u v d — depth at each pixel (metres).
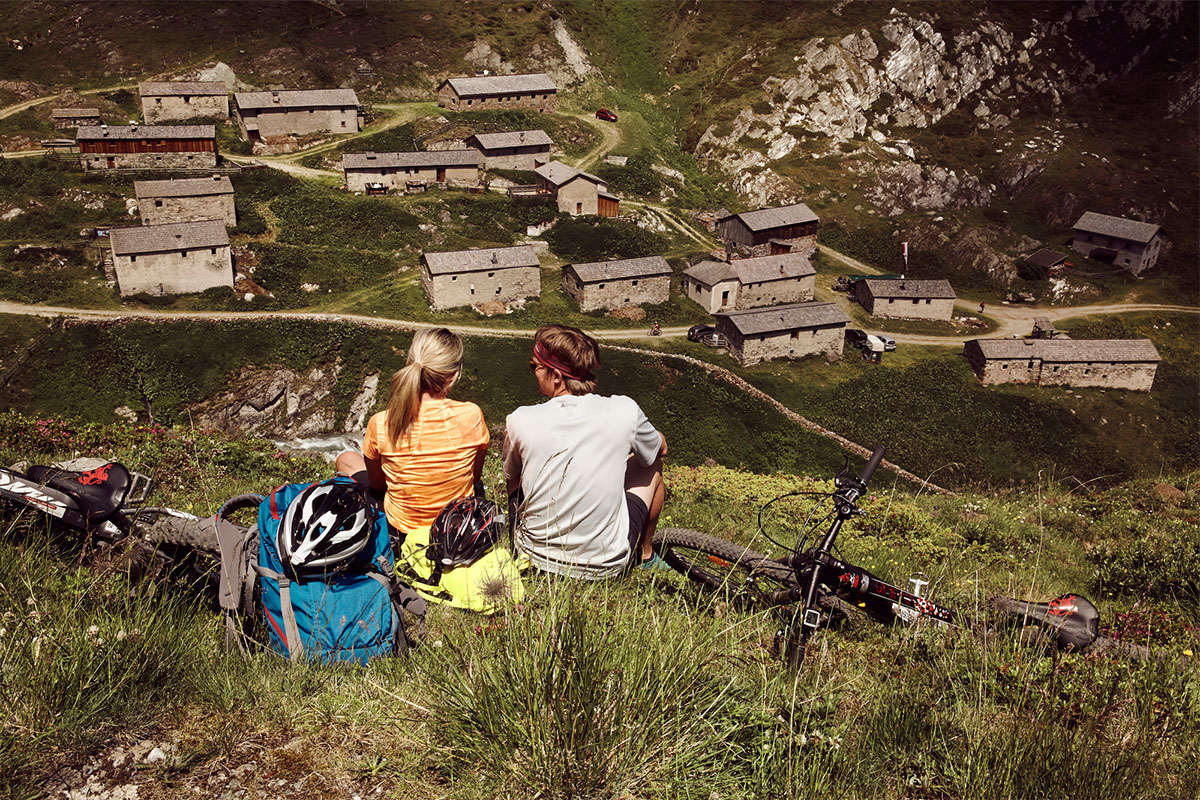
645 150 117.56
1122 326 89.25
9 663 3.18
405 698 3.31
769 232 98.88
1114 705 3.79
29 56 112.50
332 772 2.95
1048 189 111.75
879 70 127.31
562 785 2.89
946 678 4.13
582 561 4.20
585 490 4.13
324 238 84.94
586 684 2.99
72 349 64.19
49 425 12.42
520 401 66.50
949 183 112.94
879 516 12.13
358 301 76.62
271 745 3.07
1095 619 4.91
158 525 4.20
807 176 115.19
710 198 113.44
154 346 66.00
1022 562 10.37
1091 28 133.75
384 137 106.31
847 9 136.38
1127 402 76.44
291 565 3.58
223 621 4.02
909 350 82.00
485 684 3.11
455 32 129.75
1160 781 3.33
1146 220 106.50
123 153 90.44
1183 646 5.64
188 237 71.56
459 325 74.81
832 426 70.94
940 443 70.31
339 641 3.57
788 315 76.62
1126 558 10.66
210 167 93.38
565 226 95.31
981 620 4.89
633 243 95.06
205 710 3.22
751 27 142.00
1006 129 124.81
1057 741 3.32
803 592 4.40
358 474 5.00
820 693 3.63
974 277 99.06
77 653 3.20
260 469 11.69
